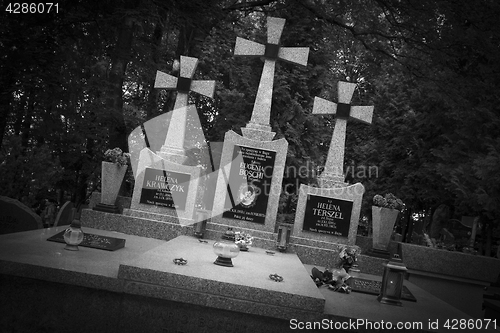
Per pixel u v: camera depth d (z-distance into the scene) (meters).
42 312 8.09
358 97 33.97
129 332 8.05
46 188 17.28
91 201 14.86
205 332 8.02
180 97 14.99
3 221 12.74
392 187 26.89
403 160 26.88
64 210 14.14
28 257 8.59
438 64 19.94
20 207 12.73
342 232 14.24
